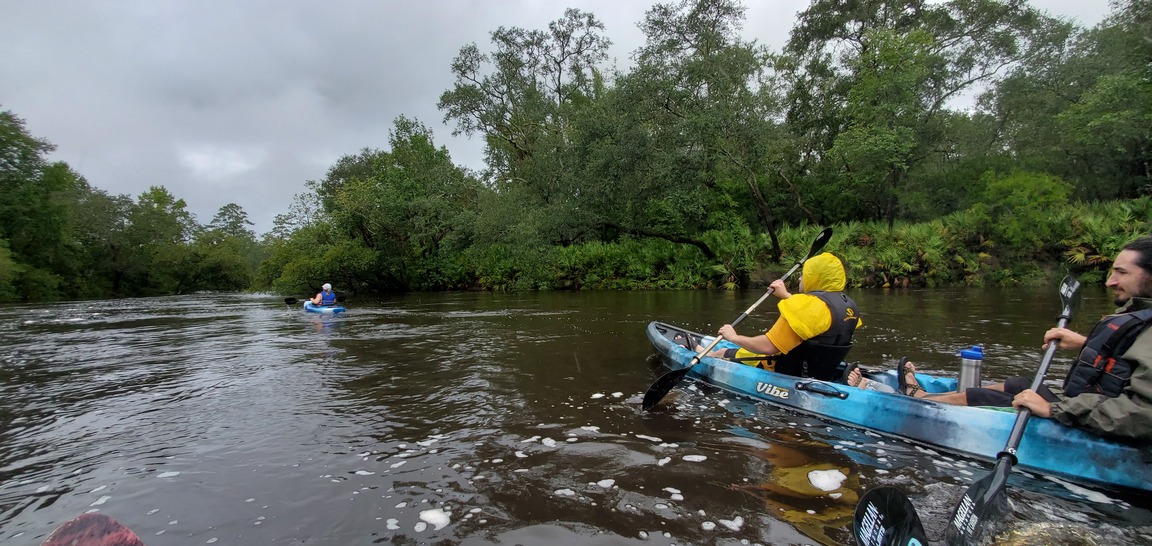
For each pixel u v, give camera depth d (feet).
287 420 12.75
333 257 72.28
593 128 56.65
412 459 10.05
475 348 22.49
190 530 7.59
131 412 13.73
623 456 9.92
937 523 7.40
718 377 14.66
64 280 101.76
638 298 50.24
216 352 23.11
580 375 16.79
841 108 69.31
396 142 84.74
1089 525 7.27
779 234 65.57
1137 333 8.13
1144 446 7.87
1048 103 72.33
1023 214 58.70
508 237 63.36
